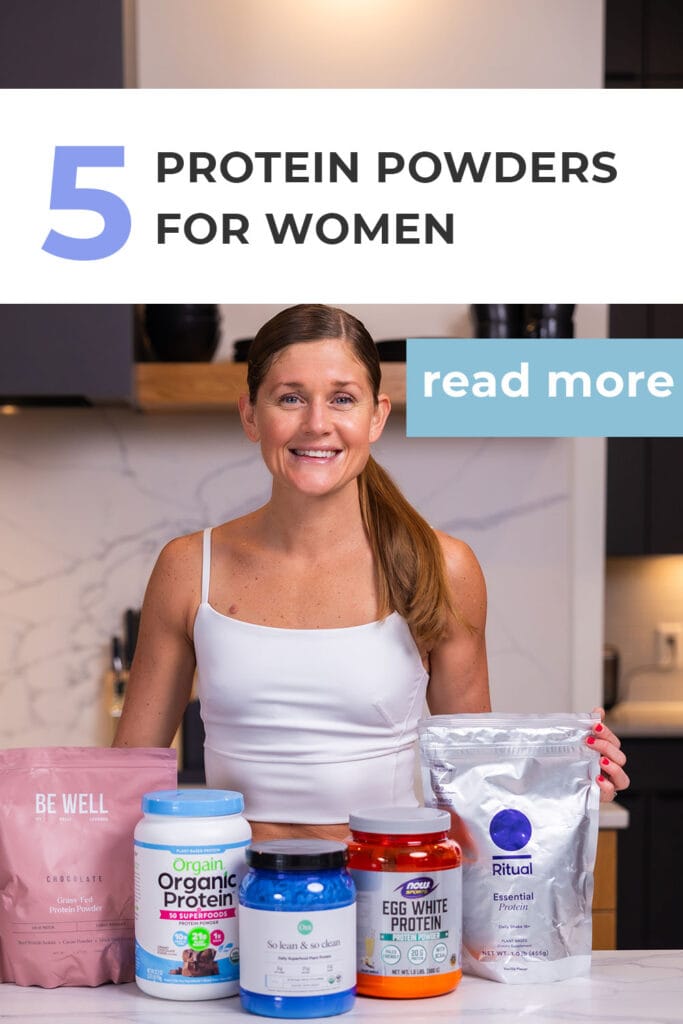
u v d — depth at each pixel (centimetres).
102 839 106
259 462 272
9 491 271
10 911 105
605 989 103
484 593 144
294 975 94
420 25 274
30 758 107
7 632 271
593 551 275
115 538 272
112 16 237
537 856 106
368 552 131
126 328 235
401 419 271
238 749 130
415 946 99
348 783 127
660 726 318
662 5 331
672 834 315
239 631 129
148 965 100
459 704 143
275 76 273
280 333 119
